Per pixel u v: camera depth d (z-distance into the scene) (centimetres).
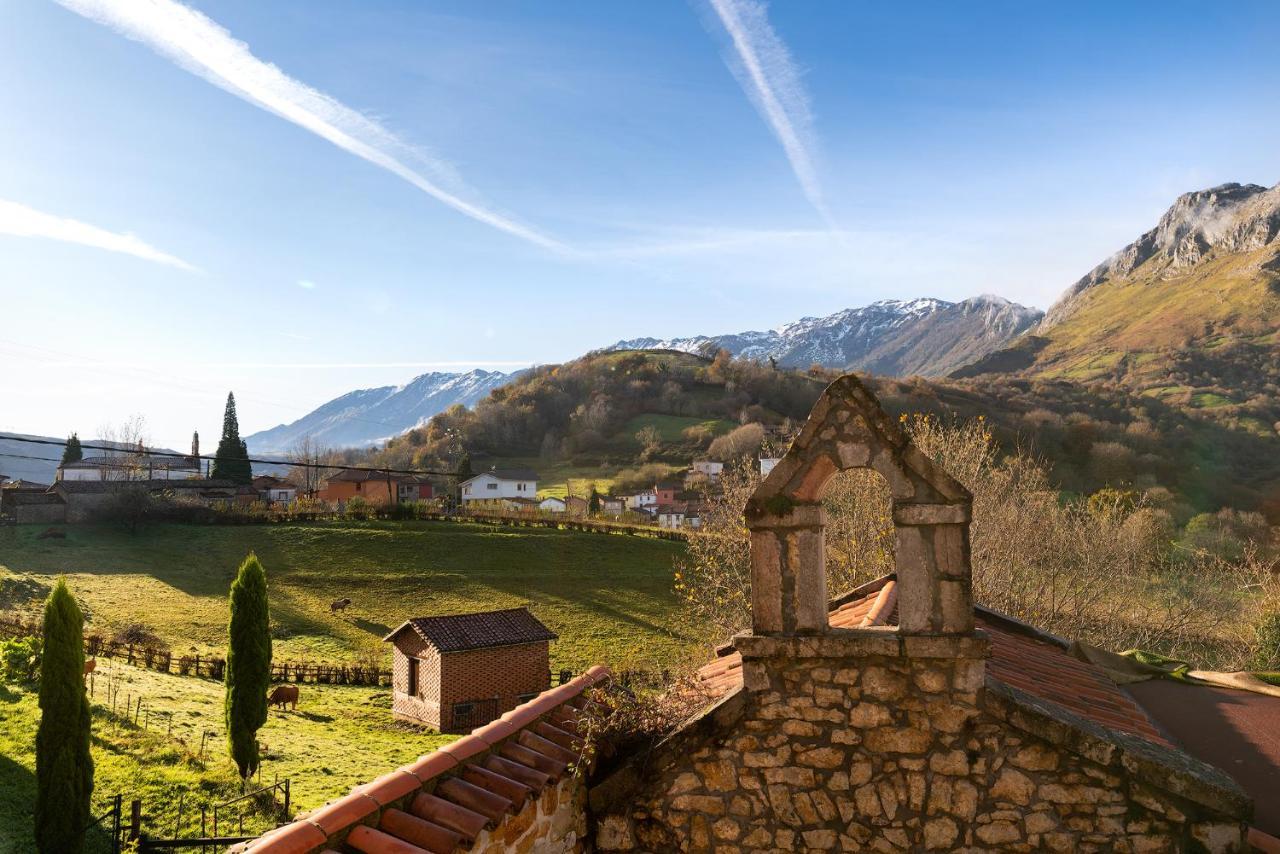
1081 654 1096
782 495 602
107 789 1936
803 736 589
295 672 3984
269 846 459
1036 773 551
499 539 6756
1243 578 2873
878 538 2117
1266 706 957
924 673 573
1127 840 534
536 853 579
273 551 6319
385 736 3108
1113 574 2616
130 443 10494
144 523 6819
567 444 13038
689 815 607
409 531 6838
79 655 1684
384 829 521
